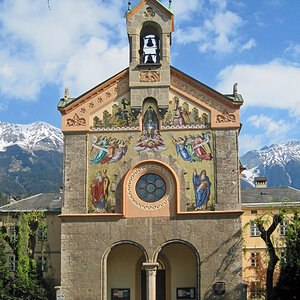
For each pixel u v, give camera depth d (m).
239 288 41.97
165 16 47.38
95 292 42.38
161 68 46.09
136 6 47.59
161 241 42.91
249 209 61.50
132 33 47.12
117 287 46.62
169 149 44.59
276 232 59.22
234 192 43.50
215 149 44.41
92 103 45.97
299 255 42.16
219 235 42.78
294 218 44.62
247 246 60.31
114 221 43.41
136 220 43.31
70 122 45.62
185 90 45.75
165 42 46.78
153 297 42.06
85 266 42.78
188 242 42.78
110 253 47.03
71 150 45.09
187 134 44.88
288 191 66.38
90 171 44.59
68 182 44.44
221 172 43.91
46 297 49.12
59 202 65.62
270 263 42.50
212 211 42.97
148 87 45.75
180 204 43.34
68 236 43.31
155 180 44.25
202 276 42.25
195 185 43.75
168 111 45.50
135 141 44.94
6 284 47.09
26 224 49.72
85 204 43.88
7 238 49.41
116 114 45.69
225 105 45.22
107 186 44.16
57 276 58.94
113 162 44.59
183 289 46.41
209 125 44.97
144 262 44.72
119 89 46.19
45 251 59.97
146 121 45.41
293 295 40.91
